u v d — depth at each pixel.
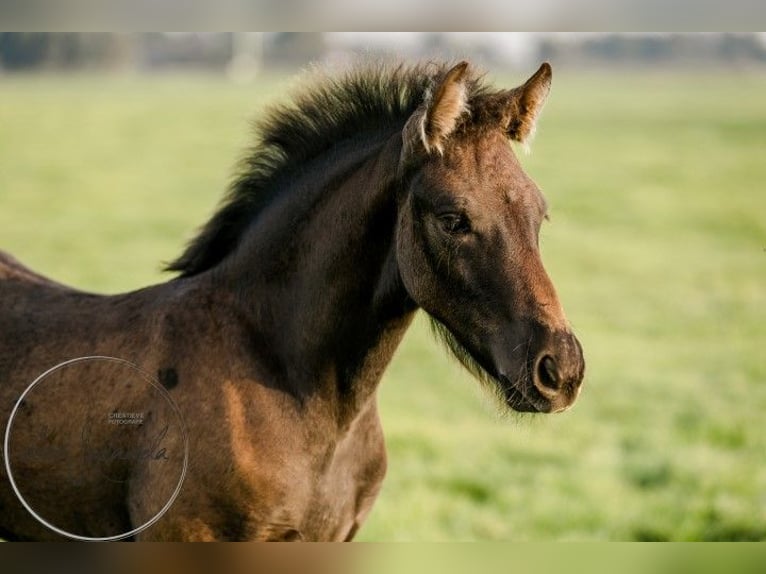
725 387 17.81
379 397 16.89
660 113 79.62
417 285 6.34
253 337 6.79
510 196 6.18
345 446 6.84
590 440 14.75
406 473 13.12
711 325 22.61
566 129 69.31
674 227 35.78
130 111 80.94
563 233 34.34
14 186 43.75
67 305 7.38
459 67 6.12
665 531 11.34
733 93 99.62
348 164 6.84
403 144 6.39
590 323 22.48
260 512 6.42
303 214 6.87
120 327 7.03
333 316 6.67
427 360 19.34
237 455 6.39
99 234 32.59
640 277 27.64
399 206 6.46
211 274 7.14
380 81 7.07
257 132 7.35
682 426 15.52
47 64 125.19
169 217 36.66
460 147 6.27
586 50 144.00
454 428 15.23
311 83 7.28
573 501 12.21
